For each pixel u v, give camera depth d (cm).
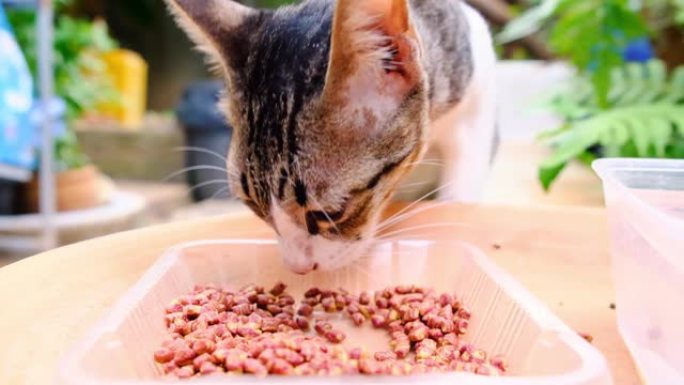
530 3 102
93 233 96
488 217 45
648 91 77
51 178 90
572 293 35
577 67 80
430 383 22
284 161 36
